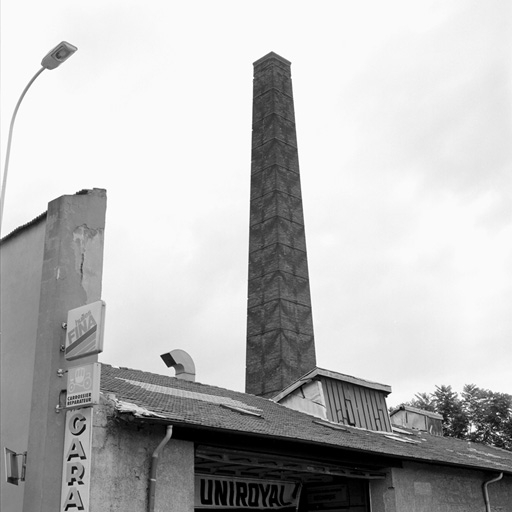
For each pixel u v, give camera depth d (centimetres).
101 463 943
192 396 1448
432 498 1551
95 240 1078
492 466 1744
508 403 4434
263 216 4369
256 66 4912
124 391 1184
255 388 3978
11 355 1064
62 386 965
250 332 4134
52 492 916
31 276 1080
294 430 1320
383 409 2133
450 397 4594
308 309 4212
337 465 1360
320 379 1984
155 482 996
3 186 1098
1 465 1005
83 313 967
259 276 4228
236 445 1133
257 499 1432
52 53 1110
